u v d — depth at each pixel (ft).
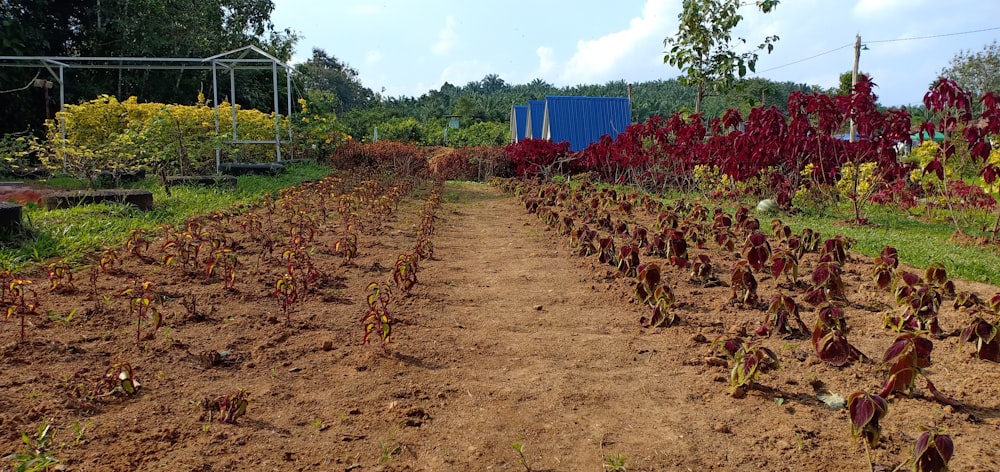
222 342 13.37
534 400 10.99
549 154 59.82
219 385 11.31
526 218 34.45
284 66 55.42
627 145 46.14
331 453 9.14
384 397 10.95
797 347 13.14
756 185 38.24
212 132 48.55
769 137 35.65
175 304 15.83
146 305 13.19
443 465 8.90
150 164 41.11
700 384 11.61
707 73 49.14
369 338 13.85
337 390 11.21
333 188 39.73
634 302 16.81
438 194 42.96
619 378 11.96
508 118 236.43
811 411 10.39
